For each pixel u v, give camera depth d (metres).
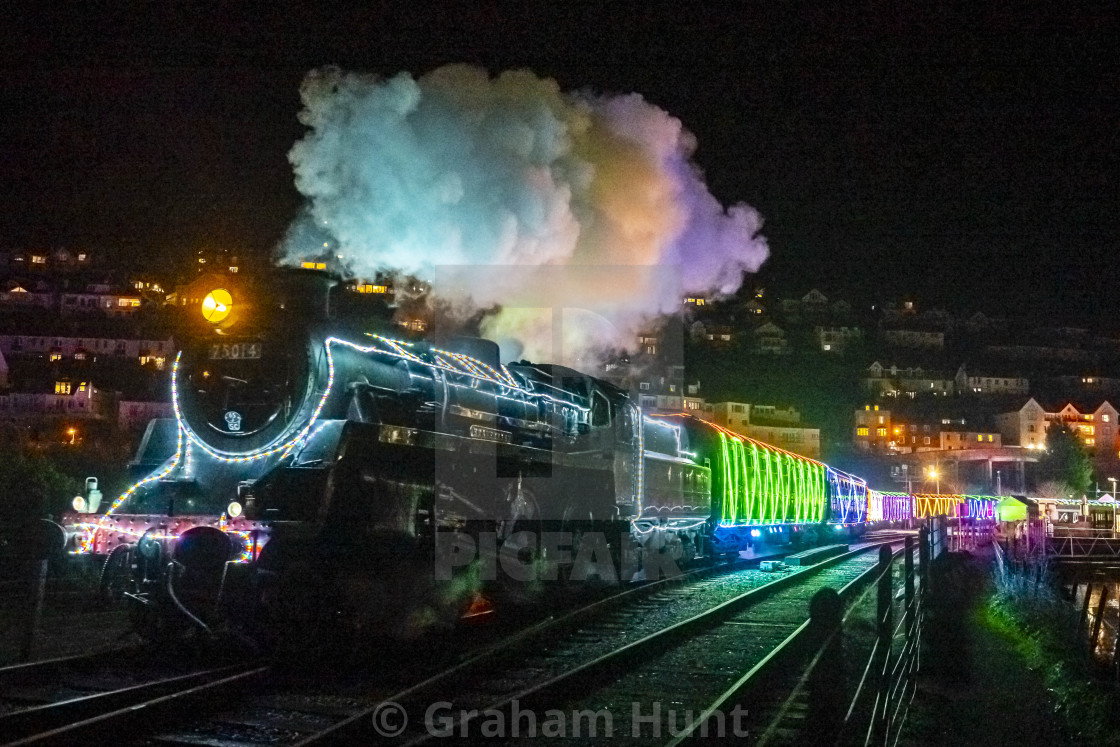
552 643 11.27
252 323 10.19
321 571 9.04
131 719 6.84
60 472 22.20
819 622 5.88
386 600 9.62
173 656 9.57
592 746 7.40
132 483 10.83
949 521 34.28
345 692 8.34
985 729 10.44
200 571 9.12
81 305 87.12
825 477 36.41
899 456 93.50
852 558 28.06
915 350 141.75
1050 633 14.86
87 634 11.09
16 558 12.30
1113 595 29.81
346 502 9.37
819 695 5.79
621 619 13.18
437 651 10.27
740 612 14.67
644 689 9.35
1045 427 106.94
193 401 10.35
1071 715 11.10
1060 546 38.03
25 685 8.27
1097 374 143.62
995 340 153.62
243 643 9.23
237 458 10.13
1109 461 99.19
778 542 30.31
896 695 9.73
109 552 9.77
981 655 14.54
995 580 21.05
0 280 88.38
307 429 9.96
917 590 13.98
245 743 6.84
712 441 23.16
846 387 121.25
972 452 86.25
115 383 69.00
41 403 61.75
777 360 124.75
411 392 11.27
